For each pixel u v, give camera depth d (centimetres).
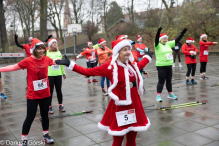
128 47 259
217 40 2359
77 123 446
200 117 452
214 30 2370
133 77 263
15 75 1396
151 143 340
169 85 612
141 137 364
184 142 339
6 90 874
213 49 2308
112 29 4138
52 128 422
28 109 336
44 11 2453
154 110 514
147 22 3284
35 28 4919
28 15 4188
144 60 287
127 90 254
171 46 600
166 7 3009
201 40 897
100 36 4509
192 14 2453
